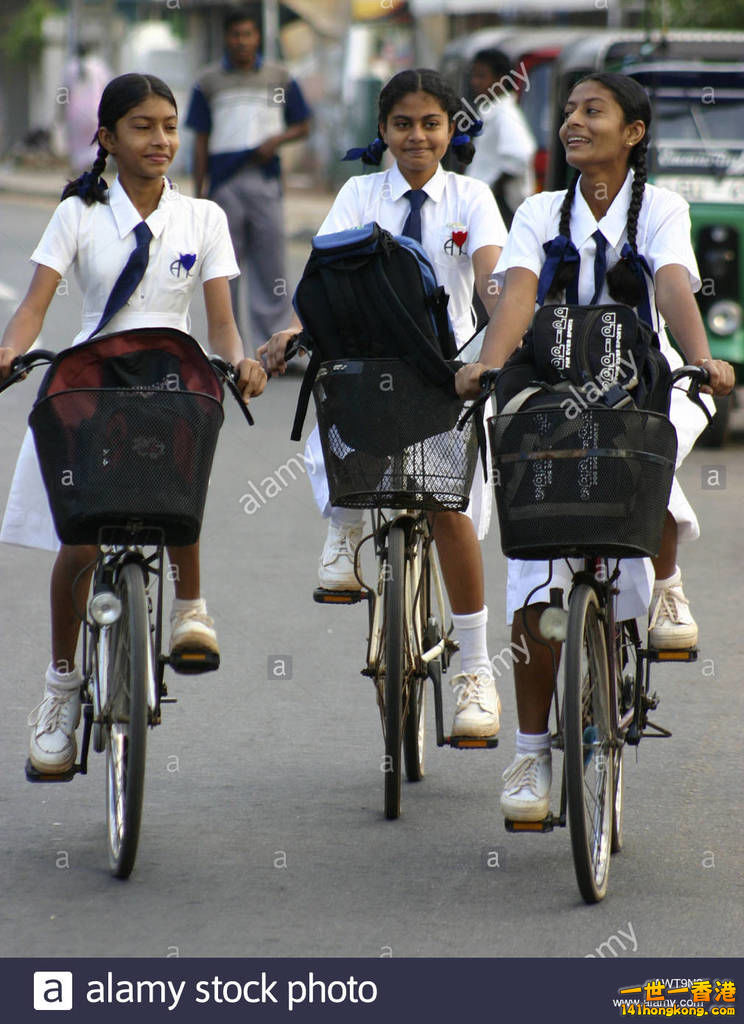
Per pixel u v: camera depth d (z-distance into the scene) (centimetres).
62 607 1906
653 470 1608
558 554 1648
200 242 1972
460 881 1780
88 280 1962
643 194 1842
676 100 4472
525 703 1803
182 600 1991
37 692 2438
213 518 3609
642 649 1922
